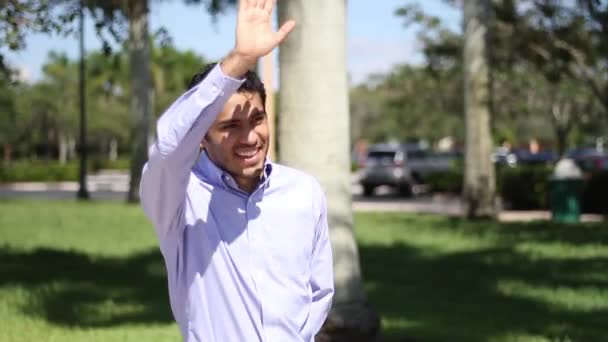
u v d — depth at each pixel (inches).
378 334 282.5
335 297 276.2
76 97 2513.5
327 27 265.9
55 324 331.6
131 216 804.6
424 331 324.8
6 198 1226.0
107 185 1769.2
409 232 676.1
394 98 1733.5
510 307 379.2
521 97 1457.9
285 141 271.7
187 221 118.6
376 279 458.3
